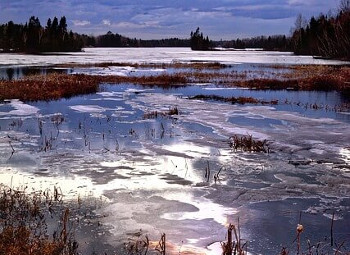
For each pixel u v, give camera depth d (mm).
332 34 80188
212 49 186750
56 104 23406
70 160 12117
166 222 8023
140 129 16781
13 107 21922
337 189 10039
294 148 13805
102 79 37344
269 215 8461
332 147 14062
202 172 11219
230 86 34812
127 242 7129
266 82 35188
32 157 12352
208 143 14492
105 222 7906
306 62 67250
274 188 10070
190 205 8898
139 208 8656
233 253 6703
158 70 51062
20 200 8719
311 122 18688
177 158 12562
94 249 6832
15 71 45500
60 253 6539
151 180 10477
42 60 71000
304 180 10695
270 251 6957
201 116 19984
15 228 7344
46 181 10188
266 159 12602
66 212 7203
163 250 6691
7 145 13727
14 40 117875
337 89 33375
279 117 19844
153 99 26156
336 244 7227
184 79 38000
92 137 15172
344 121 19234
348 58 73812
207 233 7598
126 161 12125
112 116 19797
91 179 10445
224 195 9508
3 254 6125
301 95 29641
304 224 8055
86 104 23641
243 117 19812
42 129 16438
